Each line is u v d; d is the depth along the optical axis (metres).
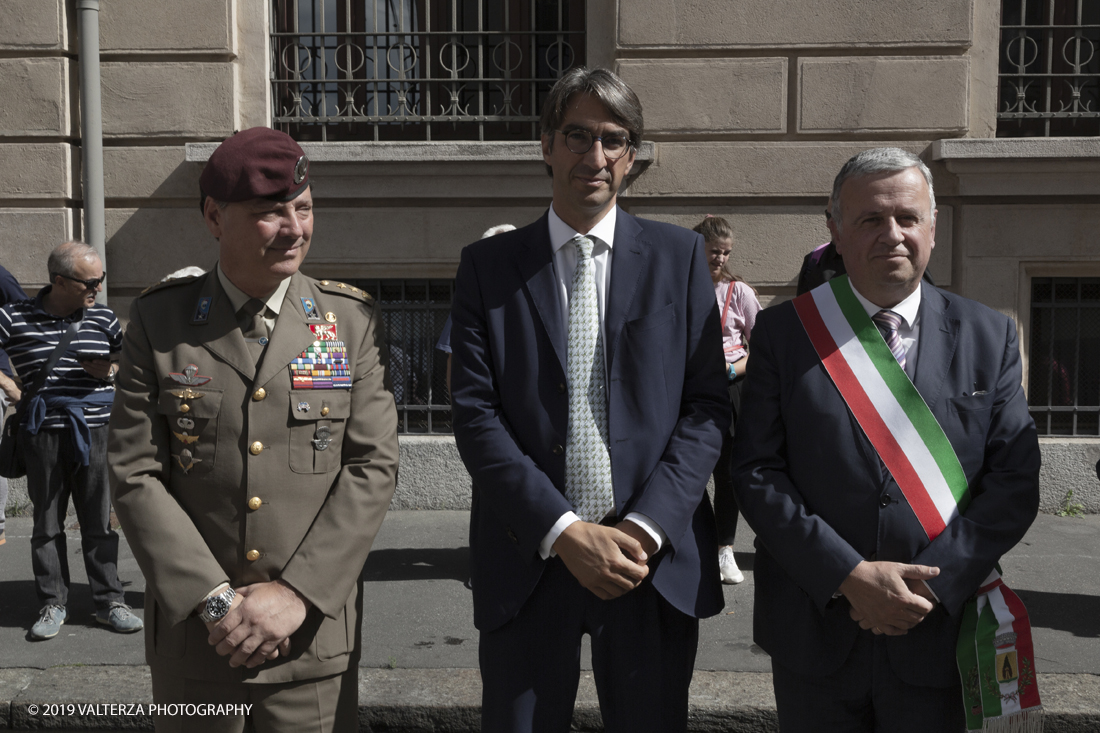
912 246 1.98
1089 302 5.51
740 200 5.34
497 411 2.16
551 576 2.09
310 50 5.52
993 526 1.92
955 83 5.20
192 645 1.95
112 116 5.32
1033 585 4.11
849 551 1.92
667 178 5.32
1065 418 5.59
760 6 5.21
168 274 5.39
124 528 1.94
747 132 5.27
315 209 5.41
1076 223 5.24
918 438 1.97
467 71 5.56
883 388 2.00
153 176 5.34
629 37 5.26
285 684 1.97
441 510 5.52
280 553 1.97
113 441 1.98
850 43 5.20
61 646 3.55
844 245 2.07
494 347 2.15
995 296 5.29
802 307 2.13
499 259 2.22
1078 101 5.34
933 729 1.97
